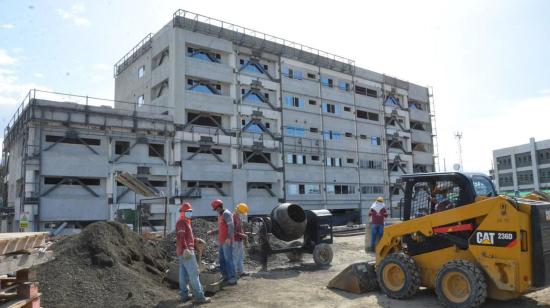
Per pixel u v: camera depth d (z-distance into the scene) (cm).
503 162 7581
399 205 1000
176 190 3703
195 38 4050
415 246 916
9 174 3934
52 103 3225
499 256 755
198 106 3953
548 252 752
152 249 1268
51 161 3172
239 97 4325
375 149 5588
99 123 3406
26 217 2691
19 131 3500
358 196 5209
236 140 4191
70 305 800
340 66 5347
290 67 4844
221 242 1093
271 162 4497
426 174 936
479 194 895
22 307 590
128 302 843
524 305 804
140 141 3603
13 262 560
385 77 5962
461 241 830
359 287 940
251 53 4500
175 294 961
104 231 1052
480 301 747
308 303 866
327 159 4981
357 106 5472
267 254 1323
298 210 1374
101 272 913
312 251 1393
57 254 941
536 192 1202
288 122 4669
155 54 4262
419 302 845
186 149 3878
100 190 3391
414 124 6456
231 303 880
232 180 4069
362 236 2569
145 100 4384
